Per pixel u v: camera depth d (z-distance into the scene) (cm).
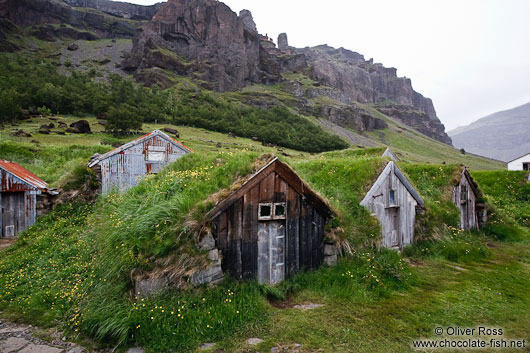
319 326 506
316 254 738
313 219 739
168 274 527
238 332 480
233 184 642
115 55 18488
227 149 6419
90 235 825
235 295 560
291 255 691
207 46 17588
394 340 474
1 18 16425
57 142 4469
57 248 845
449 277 805
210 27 17838
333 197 957
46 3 19838
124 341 450
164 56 15762
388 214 1026
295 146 10069
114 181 1720
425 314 567
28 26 18650
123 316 476
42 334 492
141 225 578
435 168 1476
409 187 1091
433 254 1018
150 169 1859
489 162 14575
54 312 552
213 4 18075
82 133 5731
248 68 18562
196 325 478
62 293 600
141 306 489
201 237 561
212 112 10944
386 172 1024
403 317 553
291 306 588
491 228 1416
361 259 773
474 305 616
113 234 613
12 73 10306
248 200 629
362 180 1038
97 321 486
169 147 1939
